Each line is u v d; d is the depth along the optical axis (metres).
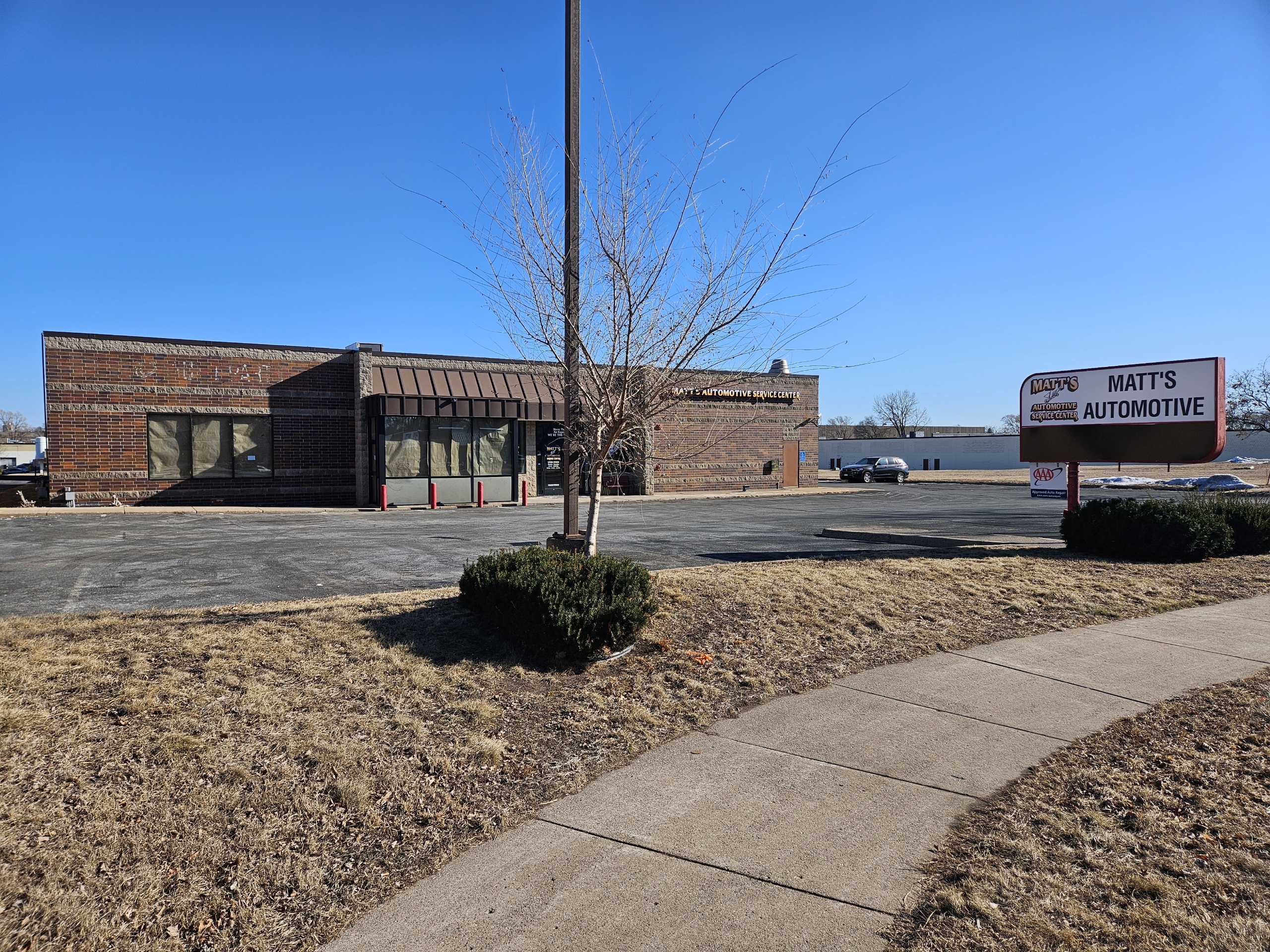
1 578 9.58
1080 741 4.90
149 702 4.78
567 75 7.48
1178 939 2.98
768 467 32.50
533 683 5.63
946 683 5.95
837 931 3.04
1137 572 10.09
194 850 3.47
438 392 24.17
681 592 7.89
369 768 4.27
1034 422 12.79
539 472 27.41
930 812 4.01
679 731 4.98
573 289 7.30
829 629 7.11
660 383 7.03
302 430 23.11
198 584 9.27
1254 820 3.92
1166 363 11.36
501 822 3.86
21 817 3.56
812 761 4.59
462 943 2.96
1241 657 6.61
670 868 3.47
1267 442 59.88
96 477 20.70
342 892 3.28
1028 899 3.25
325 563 11.06
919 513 21.11
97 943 2.89
